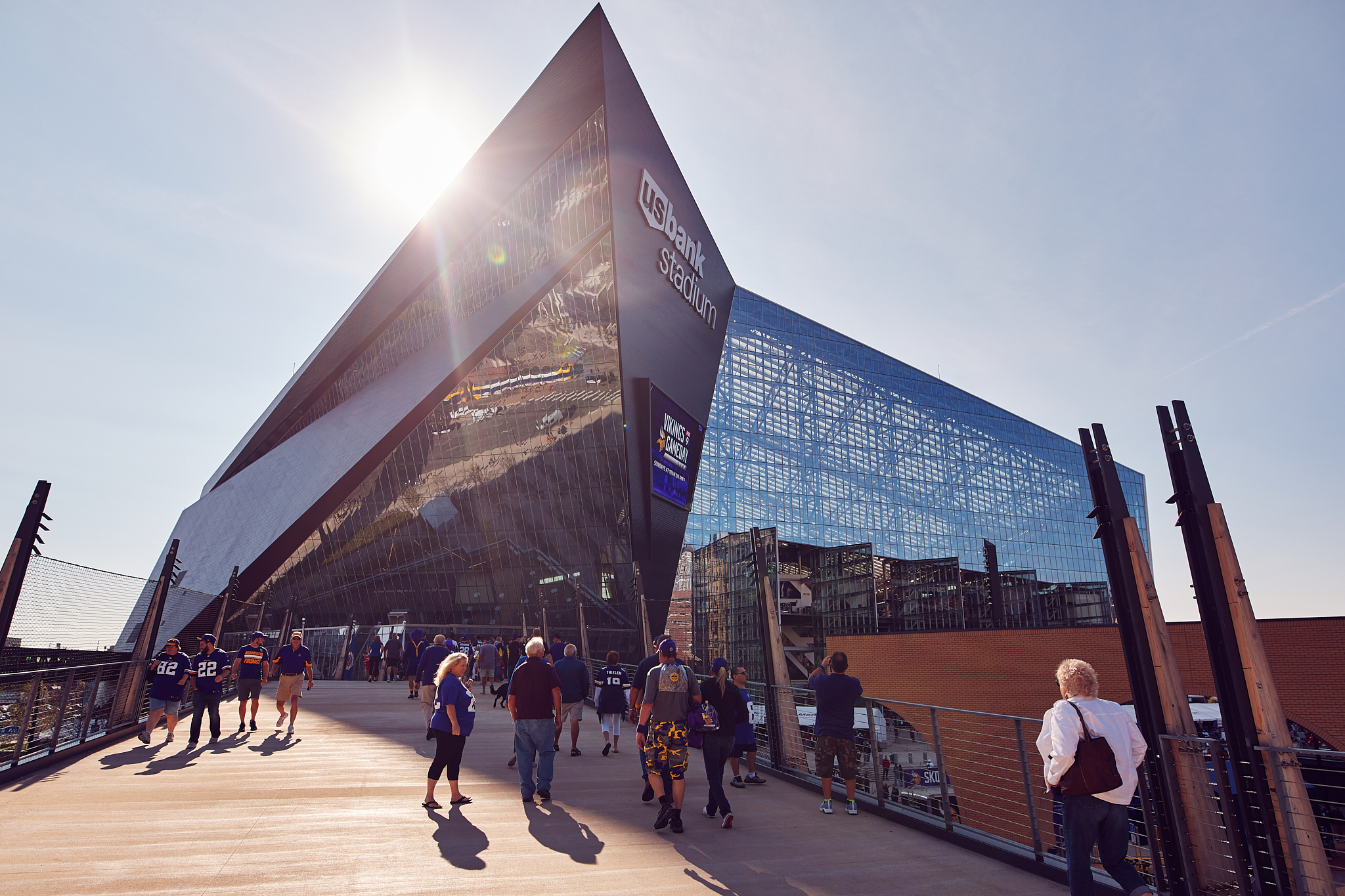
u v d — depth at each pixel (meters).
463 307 52.44
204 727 14.31
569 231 42.69
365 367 64.06
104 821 6.95
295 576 47.31
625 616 40.47
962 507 74.69
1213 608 5.14
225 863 5.70
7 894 4.87
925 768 10.70
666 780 7.13
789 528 59.09
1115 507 5.88
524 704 8.28
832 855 6.50
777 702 10.98
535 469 42.78
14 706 9.10
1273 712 4.69
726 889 5.42
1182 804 5.18
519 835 6.75
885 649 24.55
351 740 12.63
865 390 69.00
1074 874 4.27
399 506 46.19
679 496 46.31
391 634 30.72
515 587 43.62
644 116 42.62
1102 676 22.33
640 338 41.34
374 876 5.47
